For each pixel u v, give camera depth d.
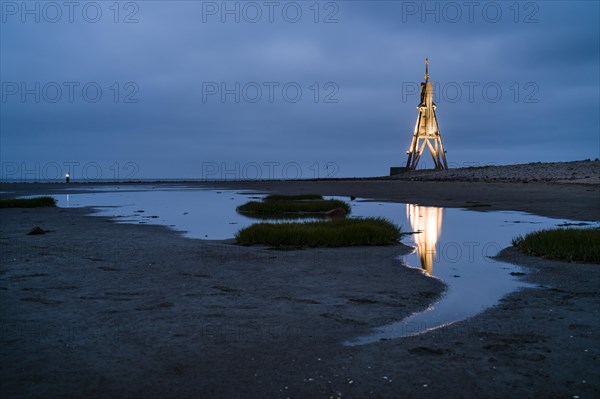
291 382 4.50
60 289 8.02
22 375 4.62
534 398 4.20
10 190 58.25
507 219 20.44
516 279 9.04
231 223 19.94
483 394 4.27
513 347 5.39
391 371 4.75
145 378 4.57
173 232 16.31
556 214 21.67
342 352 5.25
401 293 7.96
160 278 8.94
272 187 64.81
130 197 42.09
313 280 8.91
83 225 18.38
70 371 4.71
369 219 16.83
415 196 37.78
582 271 9.54
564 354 5.17
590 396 4.22
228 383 4.47
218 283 8.59
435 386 4.42
